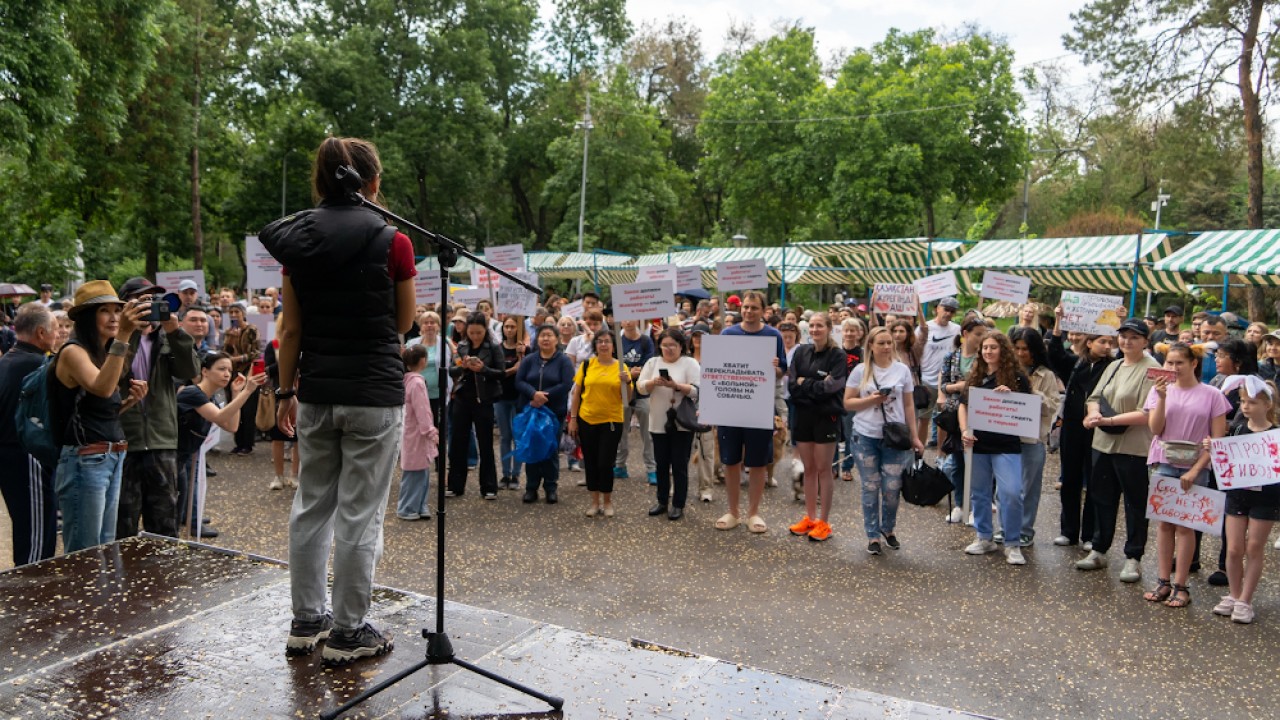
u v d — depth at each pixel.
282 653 3.28
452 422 9.19
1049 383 7.54
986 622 5.75
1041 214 53.50
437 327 9.15
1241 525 5.78
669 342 8.38
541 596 6.16
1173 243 34.59
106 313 5.01
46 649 3.29
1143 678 4.88
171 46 26.67
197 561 4.33
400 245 3.05
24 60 13.61
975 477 7.32
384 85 35.88
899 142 32.72
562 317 11.62
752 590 6.35
